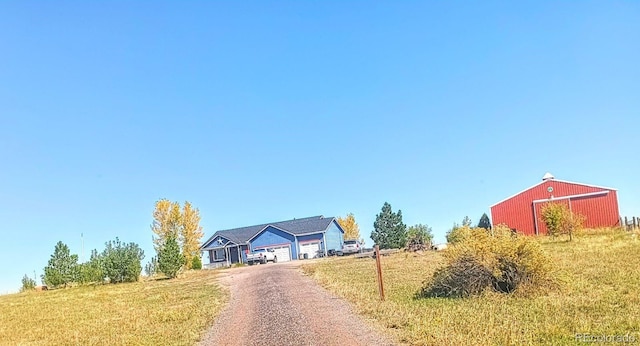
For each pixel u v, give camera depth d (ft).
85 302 82.94
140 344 39.99
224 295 68.23
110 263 139.54
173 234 186.80
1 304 93.20
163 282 120.67
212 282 96.99
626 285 46.03
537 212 142.31
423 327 33.35
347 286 58.39
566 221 118.21
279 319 42.32
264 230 201.16
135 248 147.95
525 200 144.05
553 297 43.01
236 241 200.23
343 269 87.51
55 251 144.25
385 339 31.63
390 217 176.14
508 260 45.78
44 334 51.96
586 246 89.35
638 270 54.39
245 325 42.24
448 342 29.07
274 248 199.62
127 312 62.69
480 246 46.70
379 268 47.32
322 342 32.60
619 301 39.22
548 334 30.53
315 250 197.16
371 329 34.58
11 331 56.13
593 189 137.39
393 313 38.91
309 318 41.01
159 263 137.80
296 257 197.36
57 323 59.26
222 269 159.43
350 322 37.55
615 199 134.92
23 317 68.44
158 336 42.55
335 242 209.77
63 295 104.58
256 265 166.20
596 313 35.70
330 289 57.88
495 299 43.70
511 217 145.07
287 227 203.62
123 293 95.09
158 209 188.44
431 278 50.34
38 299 99.30
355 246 176.04
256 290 67.46
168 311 57.52
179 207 189.78
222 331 41.24
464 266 46.96
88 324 55.47
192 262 184.24
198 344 37.81
